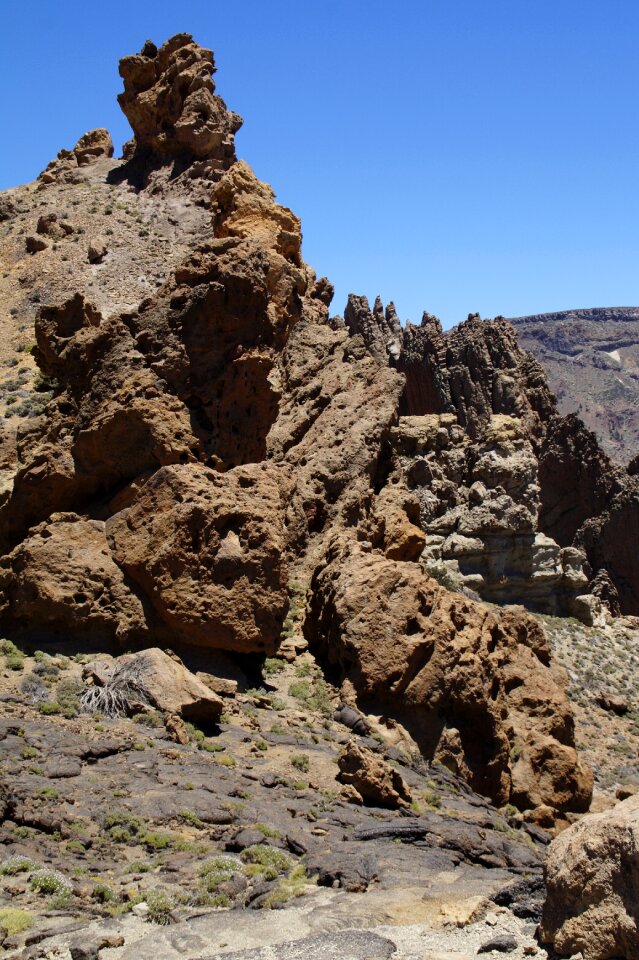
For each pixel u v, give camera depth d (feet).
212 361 130.21
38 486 125.49
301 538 150.82
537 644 143.64
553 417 343.67
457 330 347.36
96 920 59.77
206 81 270.46
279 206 193.36
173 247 246.27
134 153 289.12
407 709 119.34
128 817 76.23
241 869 68.49
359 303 379.96
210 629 116.06
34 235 256.11
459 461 269.44
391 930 56.13
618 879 47.50
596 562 324.39
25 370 199.62
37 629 116.57
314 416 169.48
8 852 68.69
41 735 90.99
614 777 185.47
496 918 56.49
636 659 253.65
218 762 93.91
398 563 128.36
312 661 128.16
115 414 123.75
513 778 123.95
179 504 117.91
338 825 82.69
